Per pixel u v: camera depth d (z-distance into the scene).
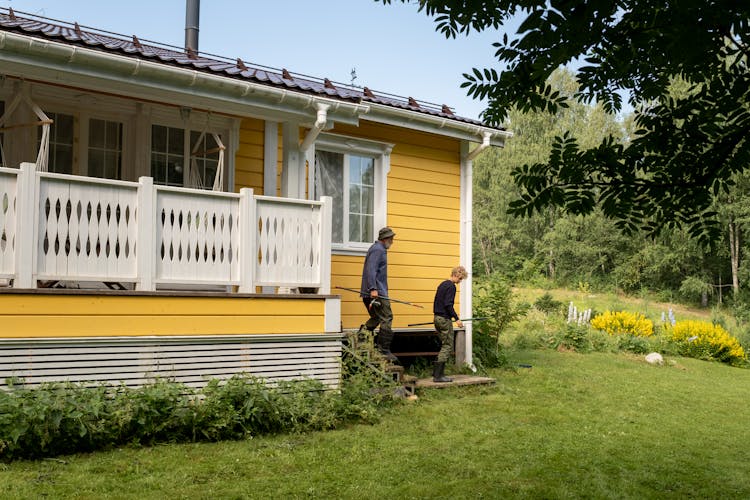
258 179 9.30
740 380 14.01
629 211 4.58
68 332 6.18
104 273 6.43
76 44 6.32
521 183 4.63
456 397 9.16
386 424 7.37
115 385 6.36
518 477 5.73
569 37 3.59
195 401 6.40
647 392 10.79
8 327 5.93
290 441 6.43
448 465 5.97
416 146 11.12
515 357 13.70
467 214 11.56
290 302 7.41
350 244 10.44
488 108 4.69
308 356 7.50
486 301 12.68
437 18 4.48
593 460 6.42
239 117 9.01
